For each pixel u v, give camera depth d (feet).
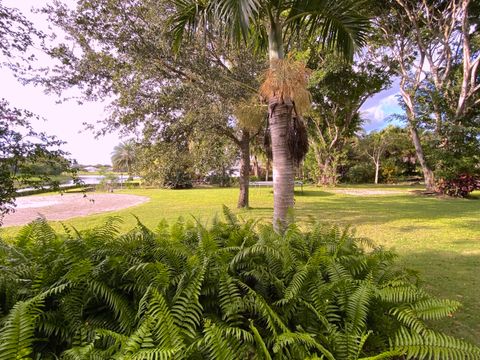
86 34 18.89
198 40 18.57
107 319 5.80
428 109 40.06
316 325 5.81
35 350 5.03
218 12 9.69
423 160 43.91
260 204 35.27
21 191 11.77
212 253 6.81
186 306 5.20
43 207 37.70
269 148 18.02
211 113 21.59
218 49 21.44
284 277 6.87
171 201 40.93
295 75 11.05
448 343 4.98
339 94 49.01
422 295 6.19
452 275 11.06
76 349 4.17
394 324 5.96
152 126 23.62
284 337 4.69
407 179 86.69
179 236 9.11
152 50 18.78
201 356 4.72
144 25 18.90
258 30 13.43
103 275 6.23
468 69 36.37
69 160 12.66
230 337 4.92
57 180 12.57
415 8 37.17
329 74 43.68
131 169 29.22
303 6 11.32
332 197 41.42
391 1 37.35
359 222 22.26
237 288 6.13
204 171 27.12
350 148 85.10
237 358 4.59
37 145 11.61
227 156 28.45
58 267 6.28
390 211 27.55
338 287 6.12
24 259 6.86
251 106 20.53
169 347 4.24
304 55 17.22
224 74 21.11
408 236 17.53
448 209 28.30
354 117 61.21
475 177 38.47
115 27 18.52
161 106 22.20
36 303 4.84
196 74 20.48
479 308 8.38
